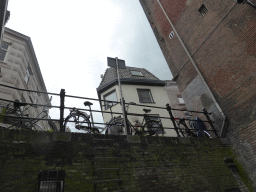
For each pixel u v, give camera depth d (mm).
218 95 8758
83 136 4941
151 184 5090
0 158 3736
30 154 4078
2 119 5125
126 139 5621
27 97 12898
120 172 4898
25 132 4262
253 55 7488
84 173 4422
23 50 12711
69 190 4047
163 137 6359
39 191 3492
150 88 16812
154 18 13719
